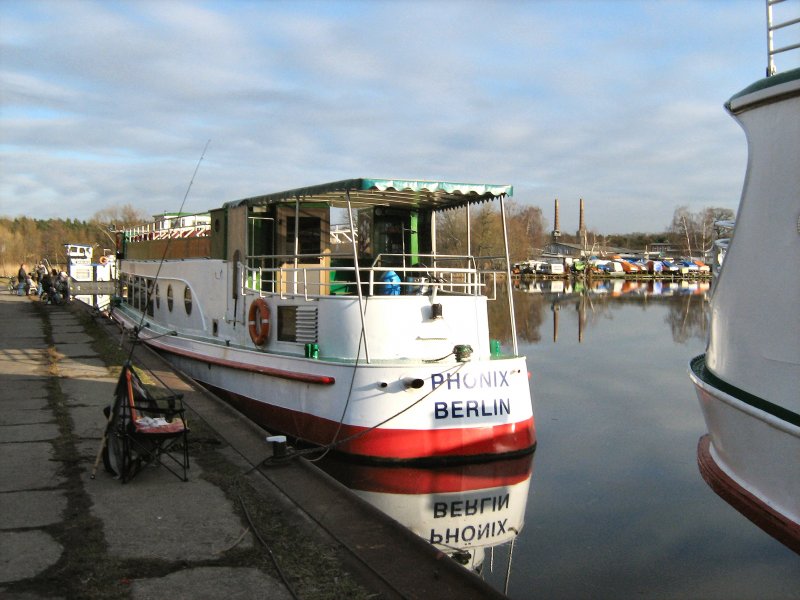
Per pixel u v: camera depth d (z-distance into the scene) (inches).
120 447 279.1
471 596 188.7
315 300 447.2
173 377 515.8
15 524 234.2
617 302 1914.4
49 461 303.7
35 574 197.5
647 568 295.3
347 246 598.2
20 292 1483.8
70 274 1272.1
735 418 274.8
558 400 660.1
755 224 262.2
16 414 391.2
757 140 259.6
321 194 449.7
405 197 486.0
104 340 709.9
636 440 513.0
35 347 664.4
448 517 357.1
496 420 412.8
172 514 246.1
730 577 287.0
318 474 291.1
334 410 412.8
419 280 546.3
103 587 191.0
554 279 3452.3
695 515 358.9
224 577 199.5
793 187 245.1
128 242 979.3
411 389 398.0
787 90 241.1
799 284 244.1
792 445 246.1
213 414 399.2
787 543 249.9
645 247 5797.2
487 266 2117.4
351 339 427.8
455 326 436.8
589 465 450.3
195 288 622.5
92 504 254.4
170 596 187.6
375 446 397.4
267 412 469.4
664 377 782.5
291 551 217.8
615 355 948.0
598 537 332.2
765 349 259.3
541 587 279.6
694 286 2859.3
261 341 488.4
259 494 269.7
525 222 4662.9
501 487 403.2
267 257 493.0
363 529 234.8
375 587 195.0
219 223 576.4
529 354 960.3
